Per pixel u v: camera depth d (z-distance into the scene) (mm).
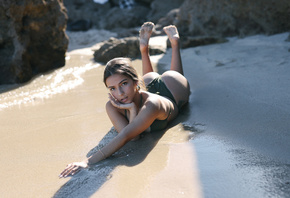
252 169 1983
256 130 2551
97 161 2312
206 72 4578
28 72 4961
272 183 1825
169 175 2014
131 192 1884
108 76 2510
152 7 12266
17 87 4598
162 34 8586
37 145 2723
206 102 3402
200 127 2766
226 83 3916
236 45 6180
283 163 2020
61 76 5062
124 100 2549
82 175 2141
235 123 2746
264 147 2254
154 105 2518
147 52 3877
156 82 3127
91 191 1941
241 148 2275
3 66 4742
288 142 2289
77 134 2875
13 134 2990
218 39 6648
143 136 2709
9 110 3662
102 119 3184
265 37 6414
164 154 2311
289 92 3271
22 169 2336
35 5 5035
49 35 5367
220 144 2379
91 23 11977
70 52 7160
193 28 7652
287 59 4512
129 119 2699
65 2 12625
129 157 2328
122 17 11586
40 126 3133
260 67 4336
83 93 4121
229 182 1878
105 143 2635
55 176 2188
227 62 4887
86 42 8703
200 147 2363
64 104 3738
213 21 7441
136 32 9531
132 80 2551
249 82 3797
